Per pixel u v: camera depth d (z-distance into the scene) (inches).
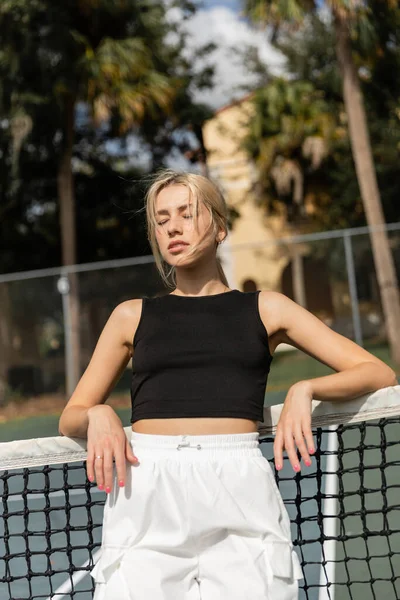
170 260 76.0
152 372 71.9
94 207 876.6
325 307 607.2
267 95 927.0
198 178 77.2
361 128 658.2
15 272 868.6
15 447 81.1
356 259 599.8
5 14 679.7
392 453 262.8
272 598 64.9
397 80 842.8
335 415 78.1
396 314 580.1
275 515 68.1
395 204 901.2
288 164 924.6
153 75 716.0
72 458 81.7
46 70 700.0
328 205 975.0
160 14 745.0
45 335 617.0
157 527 67.1
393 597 132.6
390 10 655.1
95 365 77.0
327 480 230.4
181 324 73.0
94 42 728.3
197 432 69.2
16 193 829.2
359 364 74.0
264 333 72.9
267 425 78.3
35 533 88.9
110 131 841.5
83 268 588.7
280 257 828.6
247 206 1075.3
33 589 149.6
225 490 66.9
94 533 191.5
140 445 70.5
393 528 179.0
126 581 65.6
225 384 70.4
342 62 661.9
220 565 66.2
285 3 617.9
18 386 611.2
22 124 709.9
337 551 165.0
